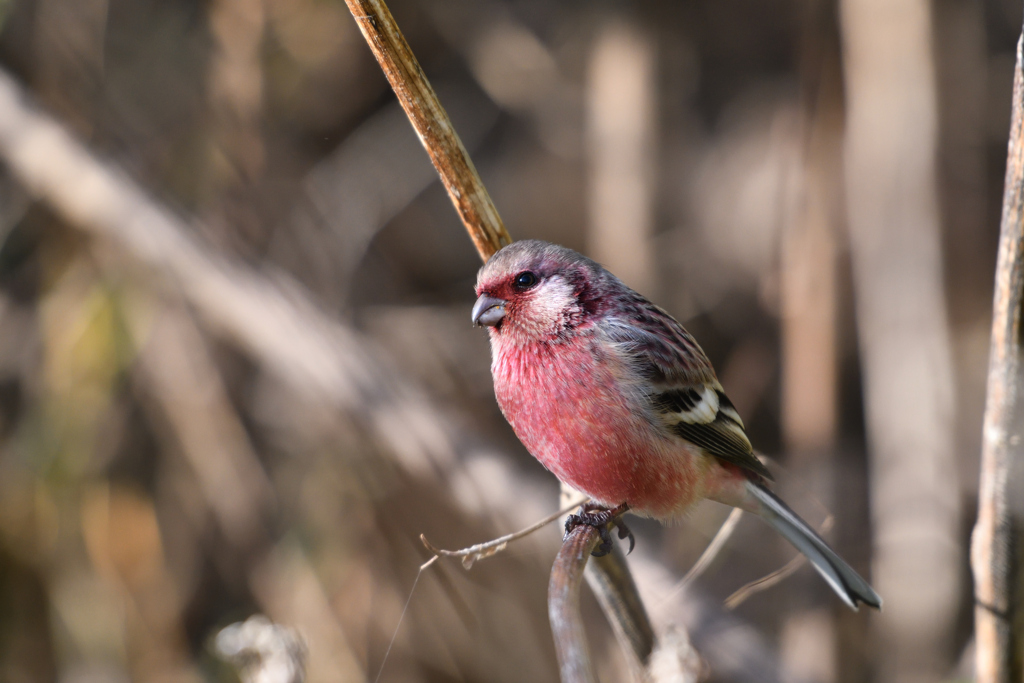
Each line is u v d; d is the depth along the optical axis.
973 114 13.28
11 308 11.74
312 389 9.49
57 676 11.08
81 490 11.28
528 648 10.31
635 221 12.66
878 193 10.98
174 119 12.21
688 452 6.75
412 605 10.74
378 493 10.87
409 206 13.84
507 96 13.70
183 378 11.34
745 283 14.13
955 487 11.08
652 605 7.75
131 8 12.31
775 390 13.65
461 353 12.45
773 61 14.81
